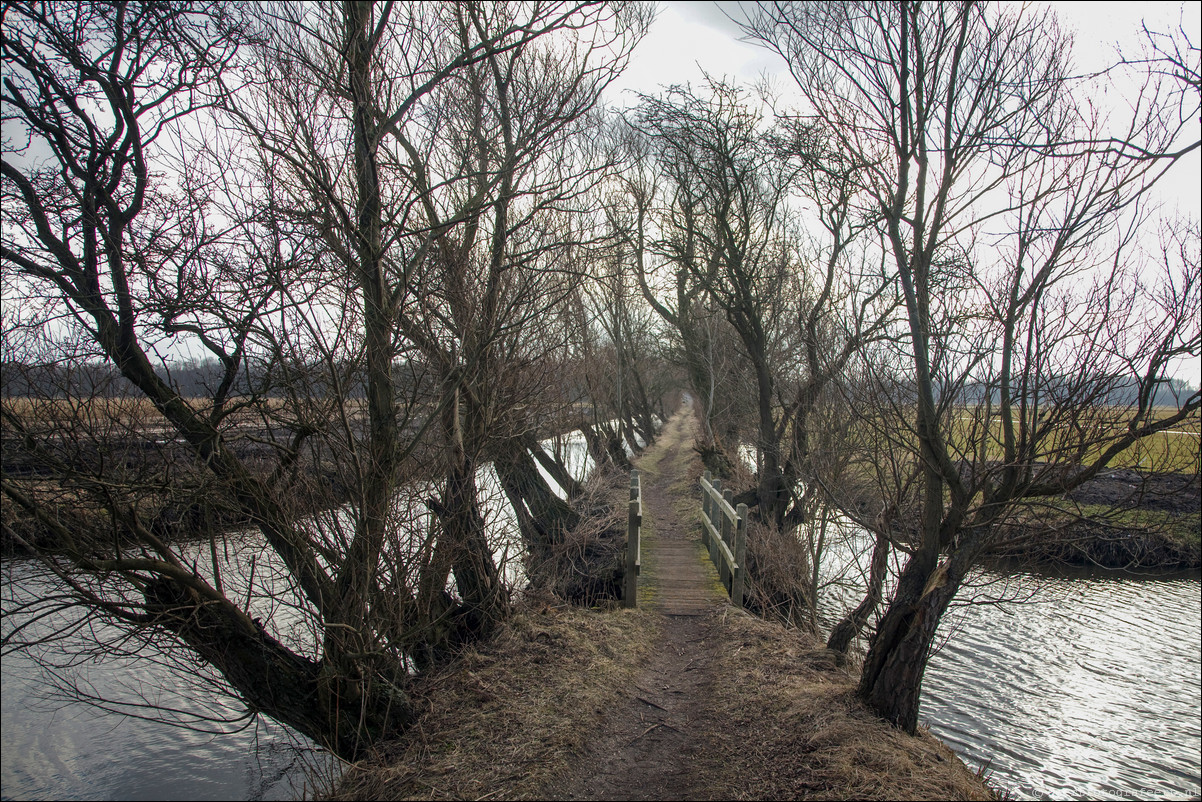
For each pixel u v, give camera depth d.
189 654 4.42
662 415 48.34
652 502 16.58
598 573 9.41
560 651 6.34
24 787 5.31
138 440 3.95
